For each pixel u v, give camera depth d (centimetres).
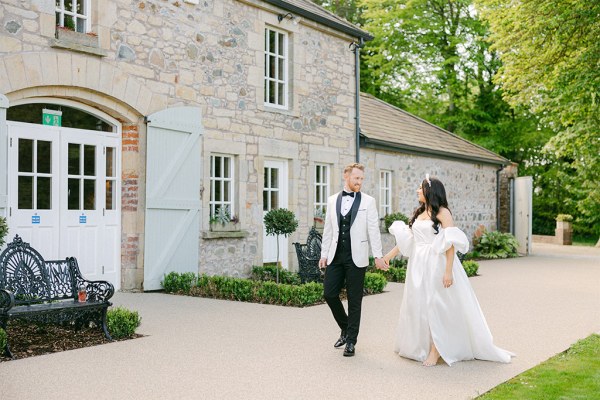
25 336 612
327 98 1331
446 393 439
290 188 1231
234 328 667
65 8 862
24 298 606
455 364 529
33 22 796
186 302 846
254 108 1143
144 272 937
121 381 456
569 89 1520
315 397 426
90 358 525
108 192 928
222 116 1077
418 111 2816
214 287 918
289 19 1222
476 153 1959
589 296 981
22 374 472
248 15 1132
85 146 897
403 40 2638
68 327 652
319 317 741
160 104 966
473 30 2527
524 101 1733
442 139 1914
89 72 859
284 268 1207
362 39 1427
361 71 2775
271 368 502
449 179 1827
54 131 853
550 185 3083
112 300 852
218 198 1106
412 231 558
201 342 595
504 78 1711
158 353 547
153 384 450
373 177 1495
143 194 944
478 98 2814
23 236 812
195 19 1030
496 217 2106
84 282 636
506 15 1619
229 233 1077
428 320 528
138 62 934
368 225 561
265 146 1166
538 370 505
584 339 635
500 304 887
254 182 1144
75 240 877
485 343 539
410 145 1583
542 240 2911
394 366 516
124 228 941
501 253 1877
